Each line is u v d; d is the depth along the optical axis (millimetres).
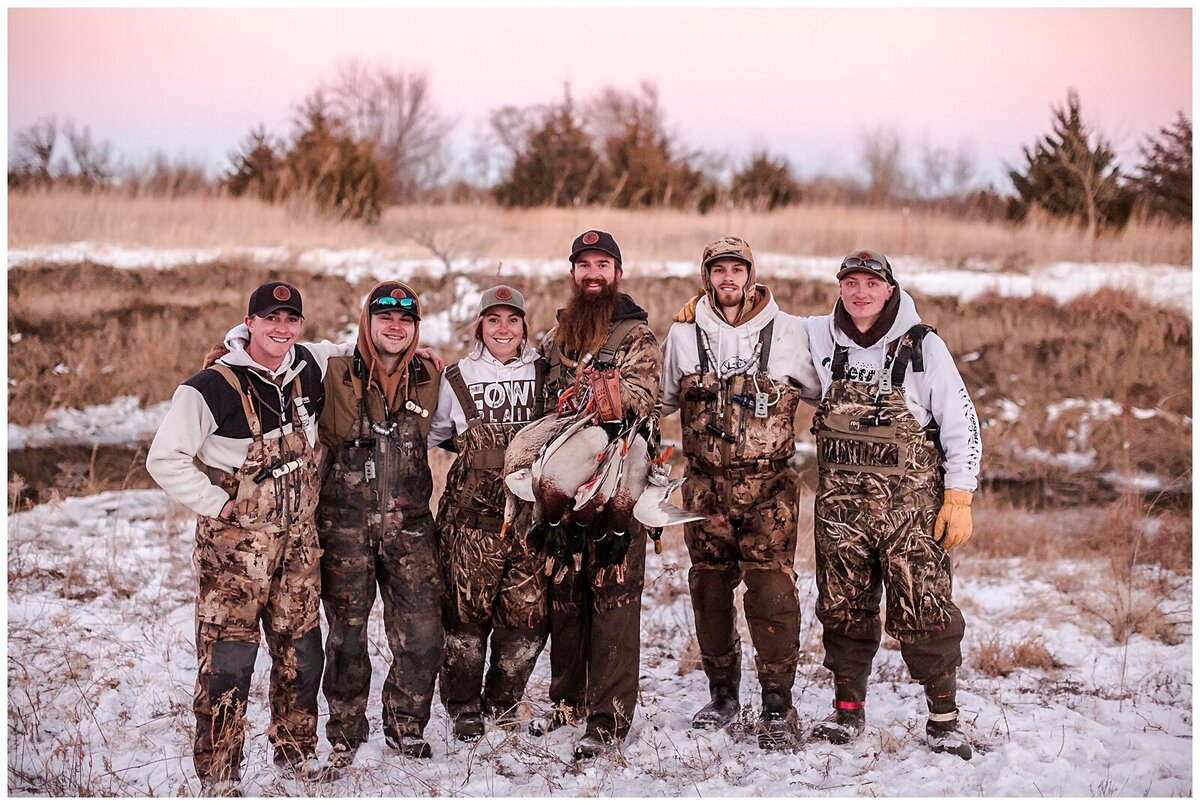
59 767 4305
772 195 23500
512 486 4301
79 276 13523
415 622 4367
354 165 18766
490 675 4797
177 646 5691
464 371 4578
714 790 4164
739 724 4852
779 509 4746
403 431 4344
